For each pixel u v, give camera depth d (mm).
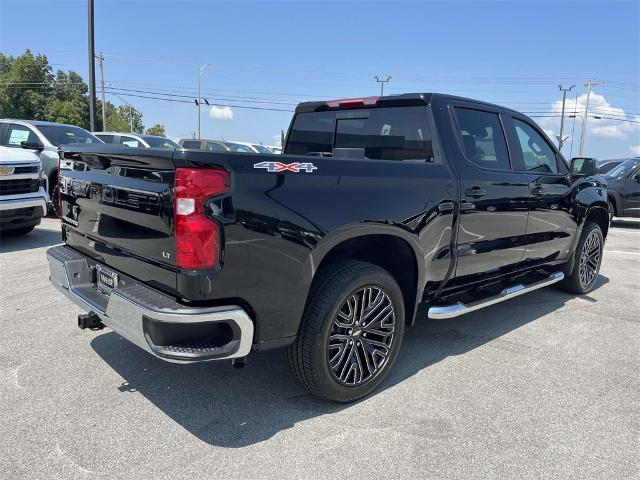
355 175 3094
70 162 3605
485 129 4254
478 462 2688
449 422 3074
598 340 4508
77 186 3414
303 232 2795
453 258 3836
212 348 2570
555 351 4234
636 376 3773
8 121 10281
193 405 3201
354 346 3221
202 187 2469
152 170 2691
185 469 2576
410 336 4516
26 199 7430
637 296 6016
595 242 6043
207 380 3533
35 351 3916
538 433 2977
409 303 3707
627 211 12961
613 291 6242
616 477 2592
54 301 5090
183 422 3008
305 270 2834
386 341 3416
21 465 2572
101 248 3234
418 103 3920
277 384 3504
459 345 4328
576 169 5266
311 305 2998
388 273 3330
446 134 3846
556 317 5141
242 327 2607
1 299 5121
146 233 2742
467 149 4012
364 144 4305
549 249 5133
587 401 3371
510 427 3033
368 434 2928
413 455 2734
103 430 2900
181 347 2557
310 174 2865
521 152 4617
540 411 3229
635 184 12883
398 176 3342
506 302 5652
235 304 2629
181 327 2537
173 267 2578
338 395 3170
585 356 4137
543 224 4867
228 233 2523
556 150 5145
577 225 5488
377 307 3311
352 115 4410
